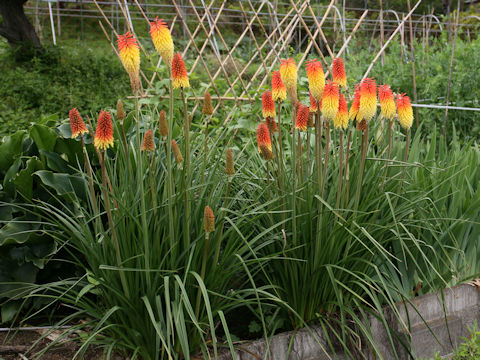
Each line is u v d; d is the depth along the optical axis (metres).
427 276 2.89
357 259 2.44
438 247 2.88
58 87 8.10
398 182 2.74
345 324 2.42
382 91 2.31
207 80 7.83
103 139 1.88
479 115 5.73
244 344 2.36
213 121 5.03
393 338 2.68
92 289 2.37
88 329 2.55
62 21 14.96
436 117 5.96
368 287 2.68
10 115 6.69
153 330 2.19
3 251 2.68
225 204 2.15
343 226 2.33
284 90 2.30
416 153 3.04
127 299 2.09
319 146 2.35
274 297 2.20
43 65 9.54
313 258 2.47
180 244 2.27
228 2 14.02
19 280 2.68
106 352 2.30
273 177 2.61
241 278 2.59
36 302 2.67
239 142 4.90
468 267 3.01
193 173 2.45
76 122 1.89
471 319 2.99
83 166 2.93
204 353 2.03
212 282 2.25
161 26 1.81
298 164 2.48
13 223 2.65
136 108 1.91
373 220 2.54
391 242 2.86
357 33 12.40
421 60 6.98
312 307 2.53
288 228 2.53
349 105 3.78
